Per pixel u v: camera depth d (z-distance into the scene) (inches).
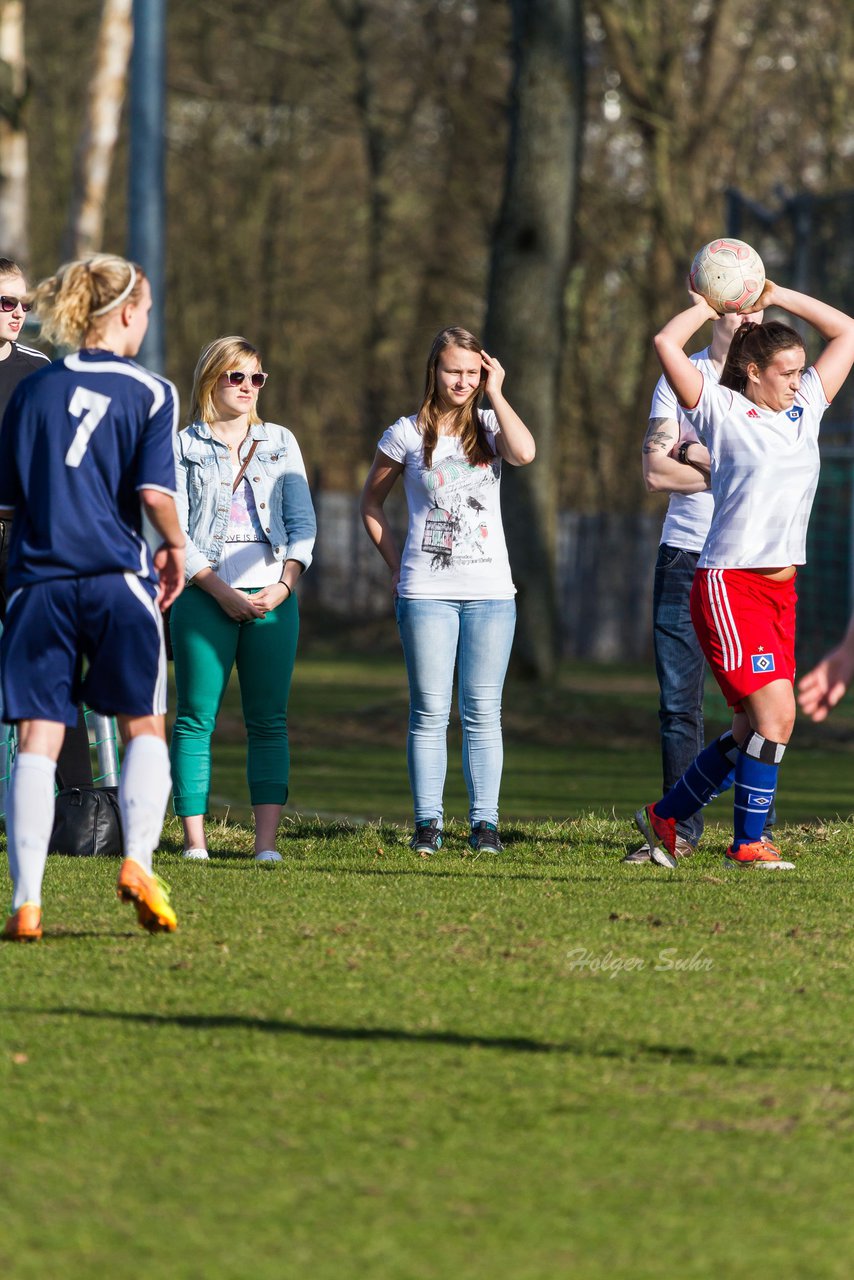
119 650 684.7
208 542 950.4
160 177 1776.6
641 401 4448.8
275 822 970.7
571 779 1913.1
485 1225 409.1
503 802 1632.6
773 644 893.8
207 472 949.8
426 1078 524.1
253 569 954.1
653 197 3934.5
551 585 3080.7
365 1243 397.4
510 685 2994.6
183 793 973.2
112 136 2923.2
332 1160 452.1
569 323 4660.4
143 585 690.2
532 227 3024.1
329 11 4972.9
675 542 992.2
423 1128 478.0
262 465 961.5
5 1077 522.3
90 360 692.7
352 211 5492.1
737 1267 386.3
